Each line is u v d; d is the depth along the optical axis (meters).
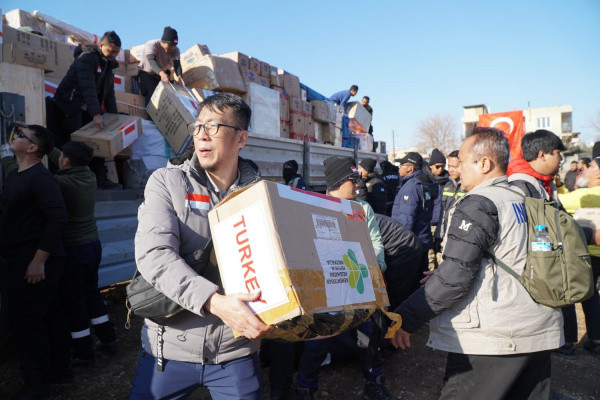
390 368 3.79
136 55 6.36
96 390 3.20
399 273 3.47
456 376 1.94
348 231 1.71
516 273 1.85
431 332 2.04
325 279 1.45
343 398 3.24
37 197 2.82
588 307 4.03
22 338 2.82
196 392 3.26
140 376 1.69
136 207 4.54
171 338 1.62
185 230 1.61
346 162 3.07
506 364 1.84
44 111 3.92
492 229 1.81
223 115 1.67
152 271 1.45
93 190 3.47
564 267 1.77
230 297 1.36
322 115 8.41
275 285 1.32
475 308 1.86
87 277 3.60
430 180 5.12
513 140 8.98
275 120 6.76
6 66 3.55
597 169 4.15
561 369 3.79
